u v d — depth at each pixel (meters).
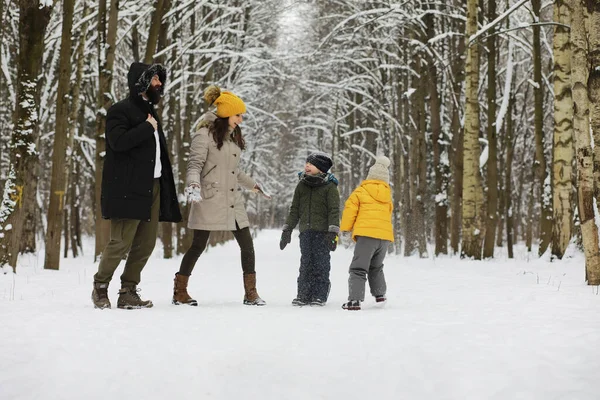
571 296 6.87
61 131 13.12
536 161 18.91
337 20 29.00
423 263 16.59
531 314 5.43
